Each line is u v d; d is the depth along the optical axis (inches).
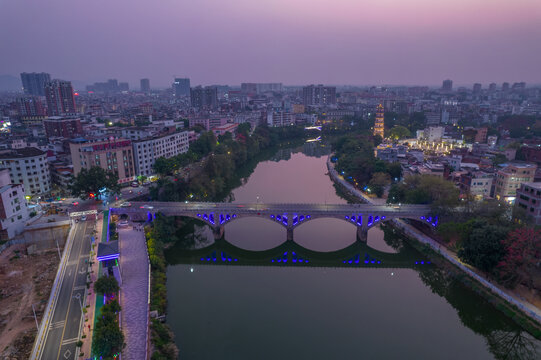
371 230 7091.5
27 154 7263.8
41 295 4227.4
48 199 7347.4
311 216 6250.0
